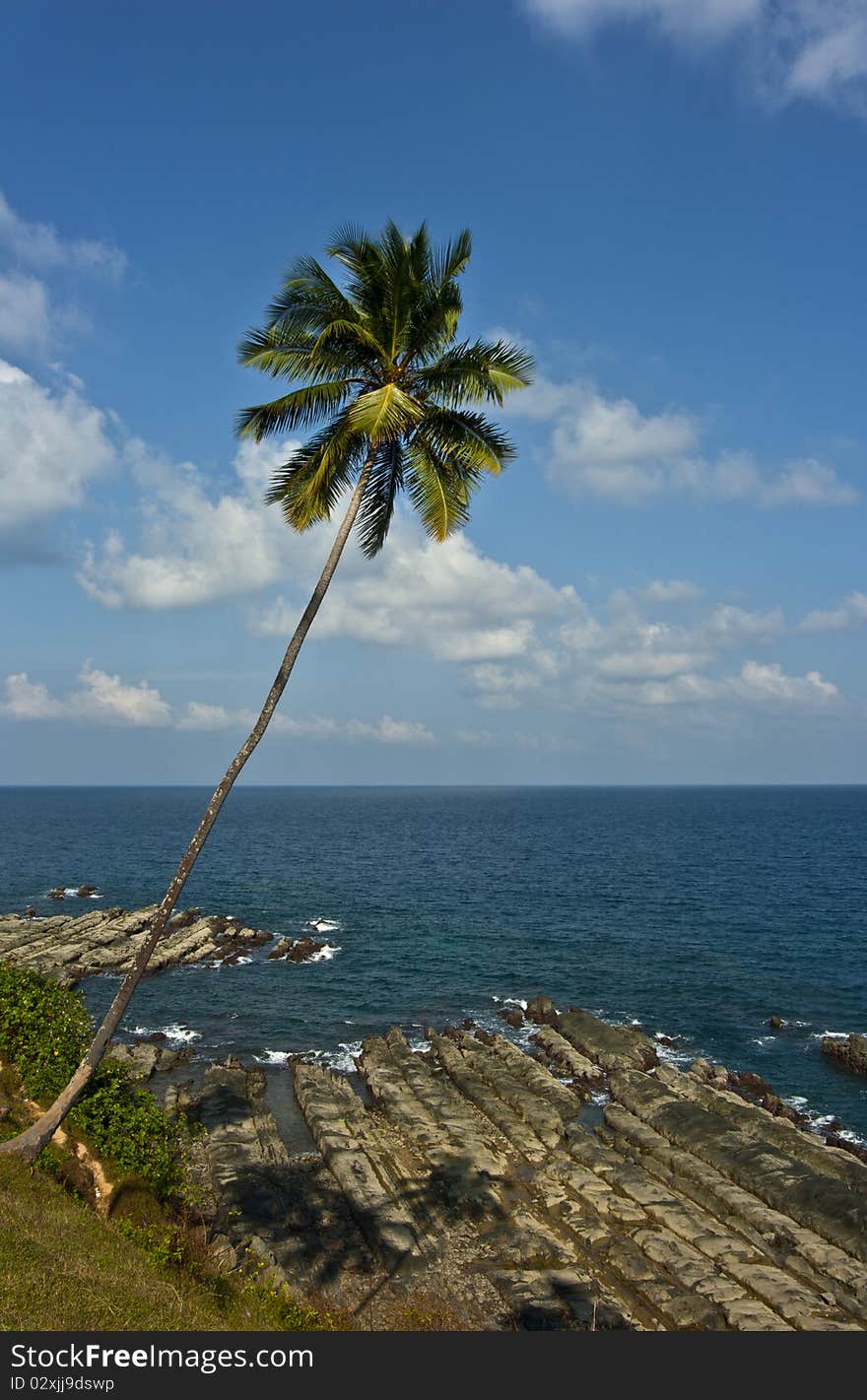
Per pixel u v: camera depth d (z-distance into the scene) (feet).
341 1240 79.56
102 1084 79.56
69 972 174.19
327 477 67.26
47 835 513.04
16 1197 55.11
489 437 65.77
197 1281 58.03
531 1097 109.81
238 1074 122.42
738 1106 107.24
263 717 64.03
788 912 255.50
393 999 165.99
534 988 173.68
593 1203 86.38
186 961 192.65
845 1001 165.48
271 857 402.11
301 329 65.82
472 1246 79.77
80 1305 44.52
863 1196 86.89
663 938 219.61
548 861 390.63
